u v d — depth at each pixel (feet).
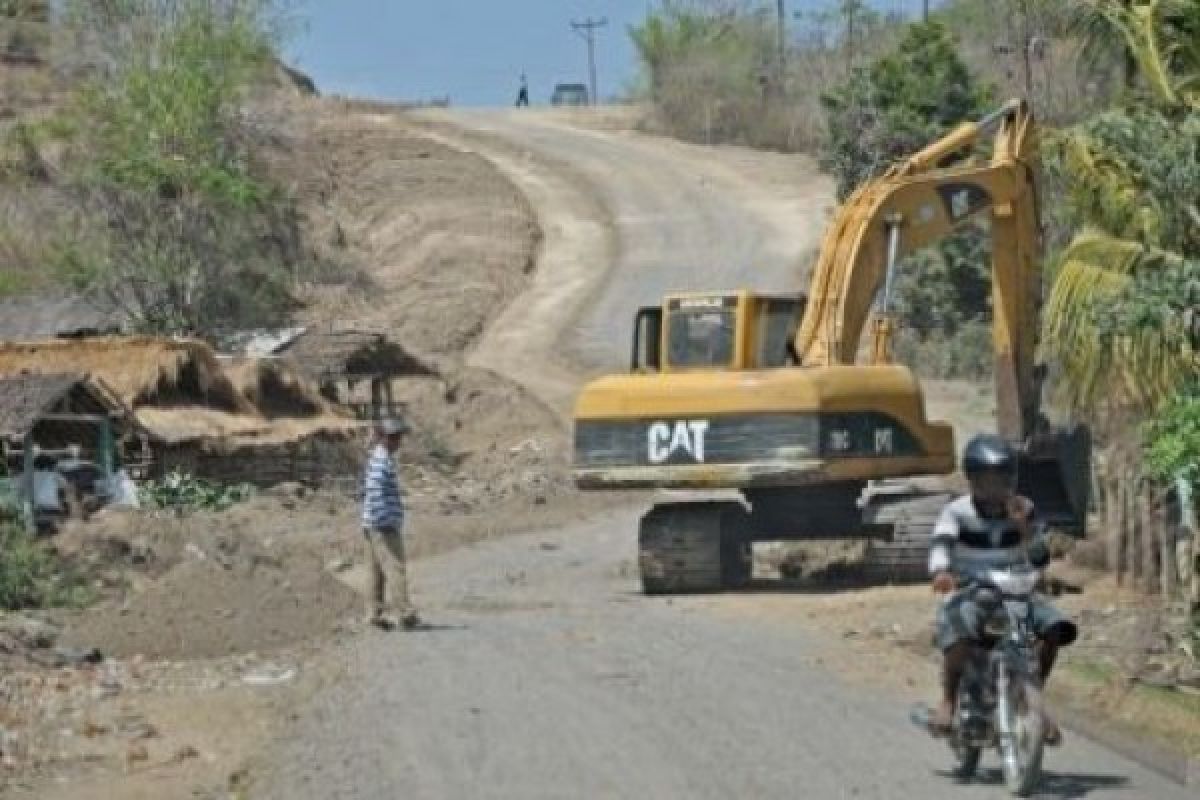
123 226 433.07
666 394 162.91
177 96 435.53
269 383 316.19
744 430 160.56
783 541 170.81
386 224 622.13
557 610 152.56
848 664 113.91
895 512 162.50
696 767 83.56
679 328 168.25
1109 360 134.51
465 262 572.92
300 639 131.85
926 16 523.29
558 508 278.46
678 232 602.85
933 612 137.18
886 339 168.66
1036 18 307.99
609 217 629.51
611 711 98.17
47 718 101.35
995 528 79.15
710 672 111.34
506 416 387.96
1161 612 124.26
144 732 97.30
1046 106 280.72
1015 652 77.56
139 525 175.63
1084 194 143.64
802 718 95.25
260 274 478.59
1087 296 137.18
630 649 122.72
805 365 167.32
